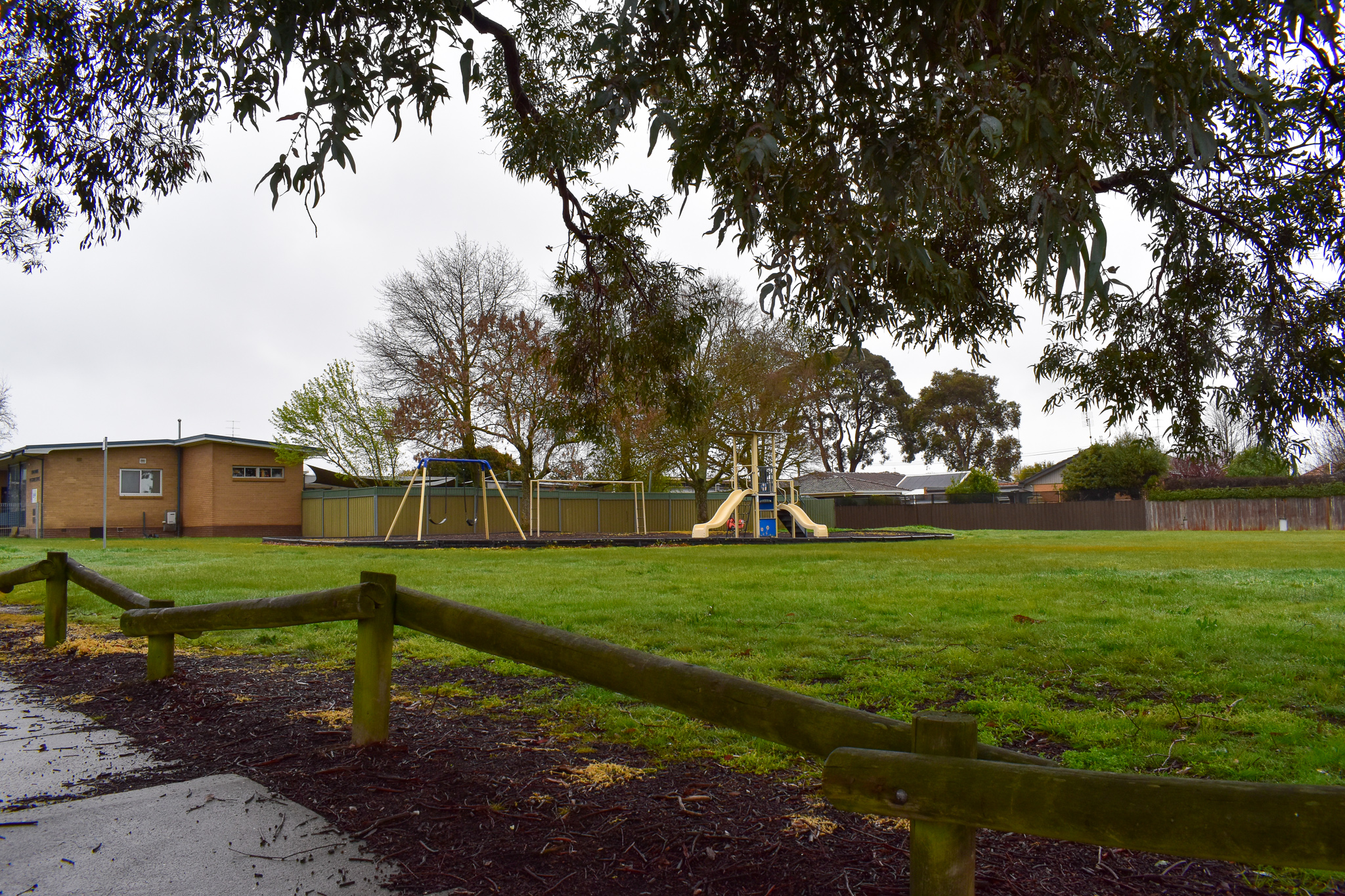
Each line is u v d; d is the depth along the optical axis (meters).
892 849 2.47
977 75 2.73
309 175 3.13
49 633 5.99
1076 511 37.38
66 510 30.31
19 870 2.28
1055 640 5.84
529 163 5.96
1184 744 3.45
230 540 26.62
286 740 3.57
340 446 30.50
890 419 59.47
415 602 3.31
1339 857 1.14
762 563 14.34
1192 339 4.21
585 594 8.93
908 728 1.67
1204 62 2.54
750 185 3.34
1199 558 15.55
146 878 2.23
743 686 2.01
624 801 2.86
